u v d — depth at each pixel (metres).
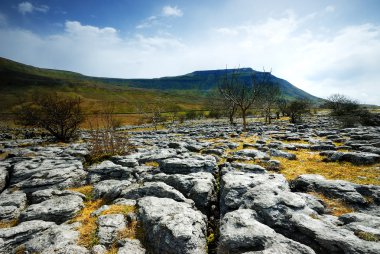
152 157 18.66
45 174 15.27
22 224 9.54
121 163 17.73
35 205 11.30
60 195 12.86
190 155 18.66
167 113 144.38
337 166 15.66
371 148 17.98
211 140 30.42
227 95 45.56
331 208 10.07
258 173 14.47
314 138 28.17
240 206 10.15
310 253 6.60
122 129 73.44
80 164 17.67
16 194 12.98
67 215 10.67
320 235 7.30
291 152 20.47
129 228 9.38
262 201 9.52
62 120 39.56
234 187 11.45
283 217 8.65
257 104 64.19
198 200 11.49
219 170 16.06
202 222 9.35
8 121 87.00
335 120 55.09
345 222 8.45
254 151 19.28
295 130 38.34
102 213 10.59
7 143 38.03
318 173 14.52
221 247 7.68
